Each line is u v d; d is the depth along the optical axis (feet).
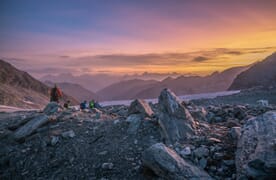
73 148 34.14
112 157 30.58
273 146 21.38
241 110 45.16
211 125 38.81
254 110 46.80
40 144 36.29
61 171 29.96
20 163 33.30
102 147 33.45
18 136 38.70
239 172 21.94
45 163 32.35
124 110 55.77
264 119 27.53
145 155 25.75
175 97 37.22
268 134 23.86
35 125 40.50
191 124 34.96
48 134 38.45
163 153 24.67
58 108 54.54
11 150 36.27
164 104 36.19
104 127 40.11
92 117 47.60
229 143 29.60
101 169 28.63
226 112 45.34
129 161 29.30
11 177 31.24
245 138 25.50
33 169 31.73
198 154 26.96
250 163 20.99
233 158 26.14
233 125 38.22
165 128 33.55
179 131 32.96
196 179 22.41
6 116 63.62
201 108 48.14
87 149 33.50
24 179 30.30
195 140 31.01
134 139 34.35
